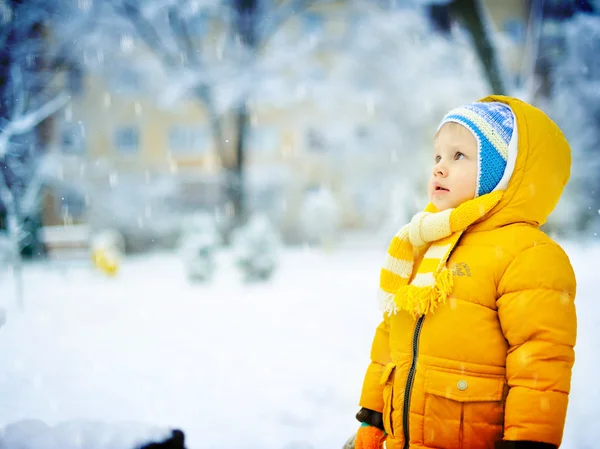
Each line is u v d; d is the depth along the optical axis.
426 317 1.52
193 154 27.84
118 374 4.99
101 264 14.18
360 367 5.13
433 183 1.65
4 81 7.23
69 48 15.47
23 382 4.70
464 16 7.88
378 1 19.84
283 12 20.45
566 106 14.16
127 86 22.39
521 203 1.52
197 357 5.67
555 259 1.43
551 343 1.35
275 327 7.24
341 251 21.08
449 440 1.43
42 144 10.84
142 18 19.02
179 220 24.59
